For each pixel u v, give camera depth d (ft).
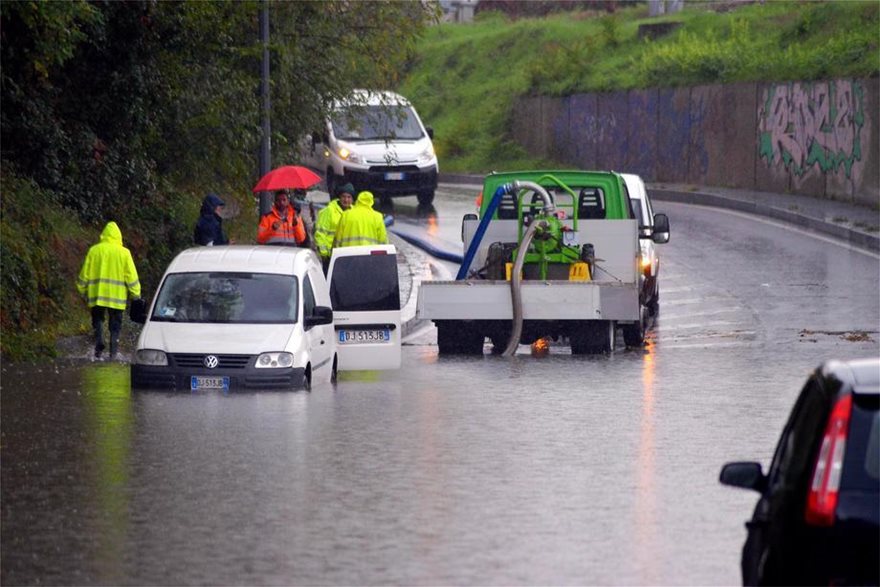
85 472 124.26
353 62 353.92
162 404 165.17
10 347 212.43
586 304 212.23
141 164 290.15
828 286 289.33
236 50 295.89
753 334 237.04
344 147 423.64
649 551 97.60
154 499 113.60
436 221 399.03
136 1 274.77
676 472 124.77
